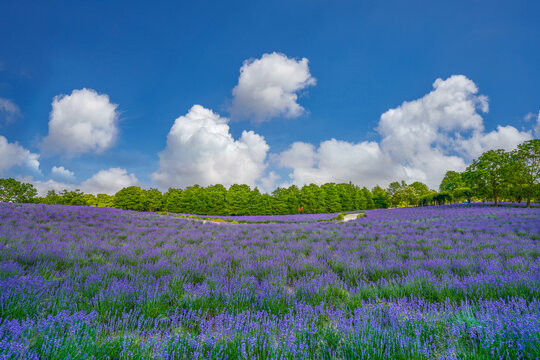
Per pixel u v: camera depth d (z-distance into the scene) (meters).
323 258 7.10
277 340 2.46
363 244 9.23
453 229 14.17
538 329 2.29
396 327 2.62
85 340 2.17
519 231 11.79
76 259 5.62
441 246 8.50
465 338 2.50
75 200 66.44
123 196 63.78
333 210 58.69
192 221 23.28
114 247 7.55
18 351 1.88
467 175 39.41
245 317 2.99
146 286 3.90
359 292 3.99
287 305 3.59
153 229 14.66
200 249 8.04
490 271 4.84
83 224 14.44
